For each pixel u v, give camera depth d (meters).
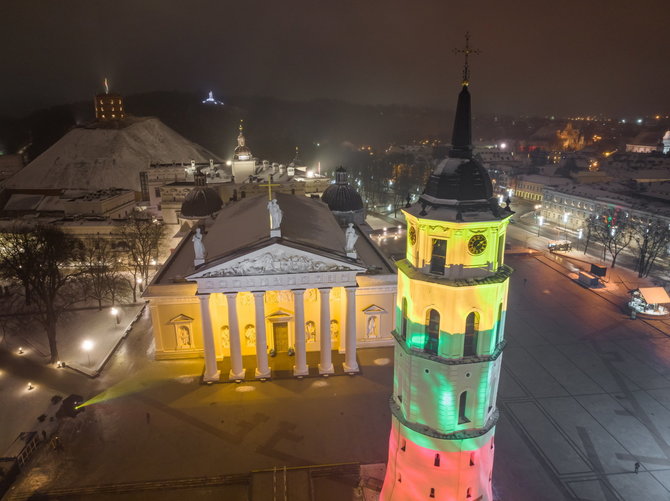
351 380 64.31
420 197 32.75
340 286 61.94
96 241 105.69
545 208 163.75
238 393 61.78
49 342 71.88
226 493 47.06
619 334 79.25
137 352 72.56
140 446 52.97
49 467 50.16
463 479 34.34
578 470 49.44
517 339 77.56
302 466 49.69
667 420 57.41
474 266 30.73
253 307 68.56
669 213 116.75
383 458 50.84
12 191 189.88
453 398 32.69
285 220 68.12
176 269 73.81
